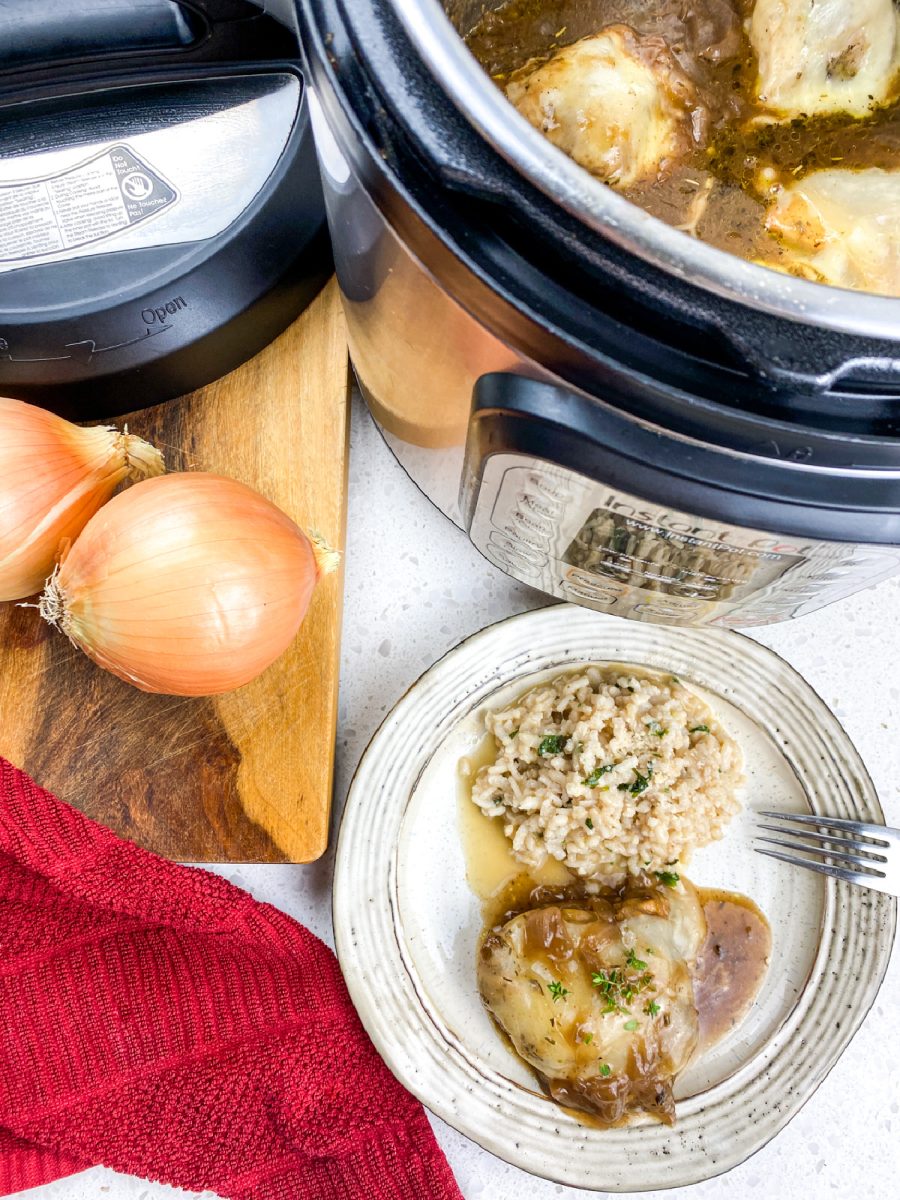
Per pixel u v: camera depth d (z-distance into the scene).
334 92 0.39
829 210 0.55
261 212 0.66
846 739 0.76
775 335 0.37
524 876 0.78
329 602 0.74
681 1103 0.75
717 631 0.76
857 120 0.57
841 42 0.55
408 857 0.78
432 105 0.36
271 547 0.66
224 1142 0.77
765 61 0.56
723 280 0.35
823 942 0.76
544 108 0.53
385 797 0.74
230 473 0.75
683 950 0.75
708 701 0.80
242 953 0.78
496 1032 0.77
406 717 0.74
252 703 0.73
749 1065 0.76
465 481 0.61
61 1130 0.76
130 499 0.64
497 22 0.57
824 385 0.36
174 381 0.72
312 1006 0.77
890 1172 0.80
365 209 0.45
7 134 0.63
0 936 0.76
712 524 0.47
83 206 0.65
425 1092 0.73
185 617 0.64
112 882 0.73
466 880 0.78
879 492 0.44
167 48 0.60
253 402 0.75
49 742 0.72
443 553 0.83
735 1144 0.74
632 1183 0.73
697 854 0.80
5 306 0.64
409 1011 0.74
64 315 0.64
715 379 0.40
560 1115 0.74
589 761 0.75
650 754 0.77
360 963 0.73
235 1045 0.77
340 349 0.75
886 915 0.74
